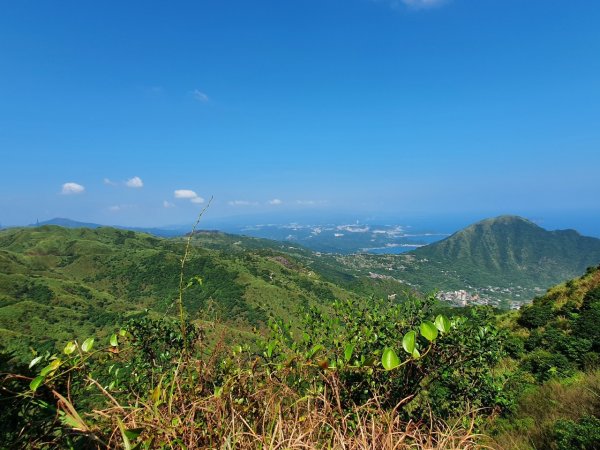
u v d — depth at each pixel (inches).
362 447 72.5
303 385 109.6
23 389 68.7
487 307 202.1
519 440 186.7
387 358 71.1
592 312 423.5
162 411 74.9
